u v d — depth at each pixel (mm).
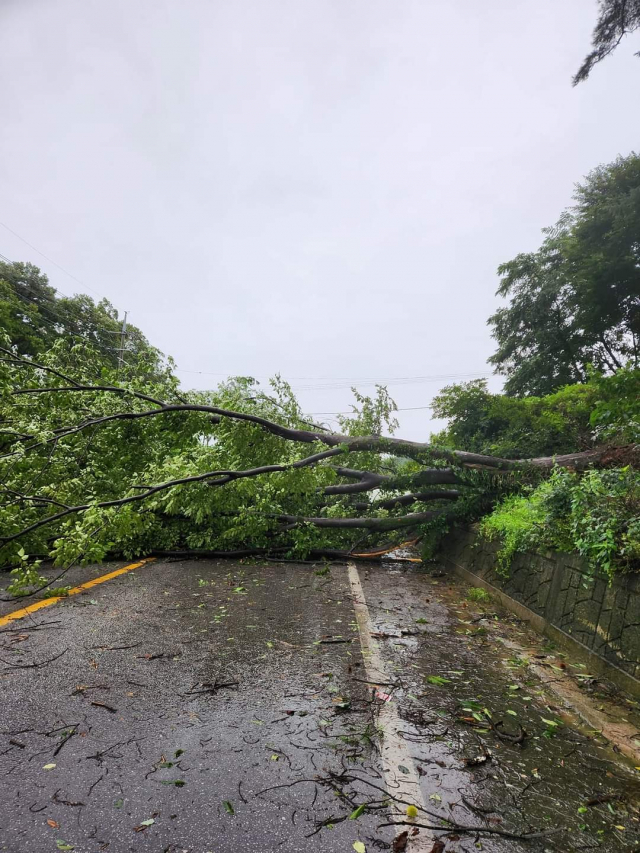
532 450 12484
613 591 4543
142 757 2727
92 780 2496
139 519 6371
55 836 2098
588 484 5605
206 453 8062
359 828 2211
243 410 8812
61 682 3691
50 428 7578
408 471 10320
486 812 2379
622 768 2842
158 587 6902
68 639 4629
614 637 4324
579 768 2826
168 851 2031
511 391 26906
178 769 2621
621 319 25188
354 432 10750
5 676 3760
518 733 3232
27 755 2713
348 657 4496
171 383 8445
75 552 5734
